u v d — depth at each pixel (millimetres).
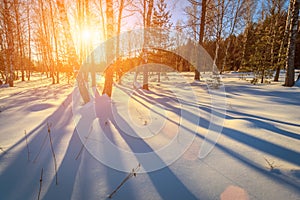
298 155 1833
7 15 9984
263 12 17359
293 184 1380
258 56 9414
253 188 1348
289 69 7855
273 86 8180
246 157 1829
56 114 3566
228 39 17953
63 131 2586
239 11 15648
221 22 13539
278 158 1788
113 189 1354
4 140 2270
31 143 2176
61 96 6297
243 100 5383
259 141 2213
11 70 10453
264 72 9391
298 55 19344
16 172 1566
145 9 9766
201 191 1327
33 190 1339
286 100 5199
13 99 5629
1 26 10938
